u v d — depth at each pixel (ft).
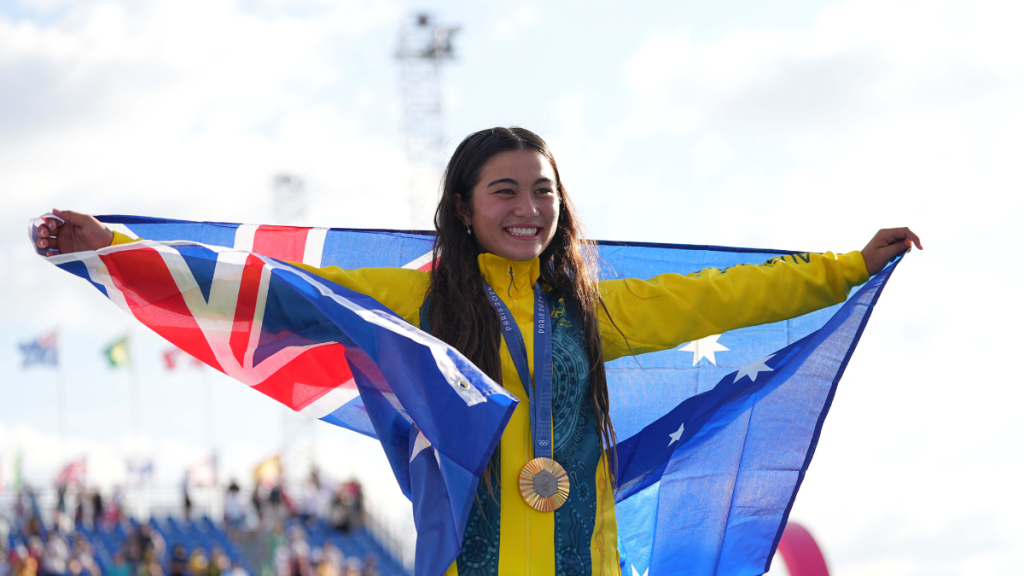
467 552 8.29
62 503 75.97
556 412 8.76
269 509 79.61
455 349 8.53
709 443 11.04
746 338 11.54
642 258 11.53
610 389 11.05
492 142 9.17
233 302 8.77
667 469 10.91
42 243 8.73
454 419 7.86
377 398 9.15
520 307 9.18
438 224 9.45
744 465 11.06
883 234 10.85
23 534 68.33
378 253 11.12
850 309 10.89
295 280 8.71
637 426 11.03
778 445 11.11
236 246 10.75
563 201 9.70
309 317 8.74
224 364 9.13
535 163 9.07
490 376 8.74
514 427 8.66
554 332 9.14
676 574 10.78
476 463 7.69
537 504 8.34
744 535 10.93
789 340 11.64
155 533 73.31
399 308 9.21
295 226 10.94
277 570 69.26
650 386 11.17
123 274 8.69
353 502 82.89
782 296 10.44
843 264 10.80
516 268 9.25
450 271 9.14
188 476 81.25
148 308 8.84
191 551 72.54
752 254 11.56
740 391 11.06
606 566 8.63
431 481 8.57
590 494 8.75
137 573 60.49
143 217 10.33
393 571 77.00
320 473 86.84
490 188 9.00
